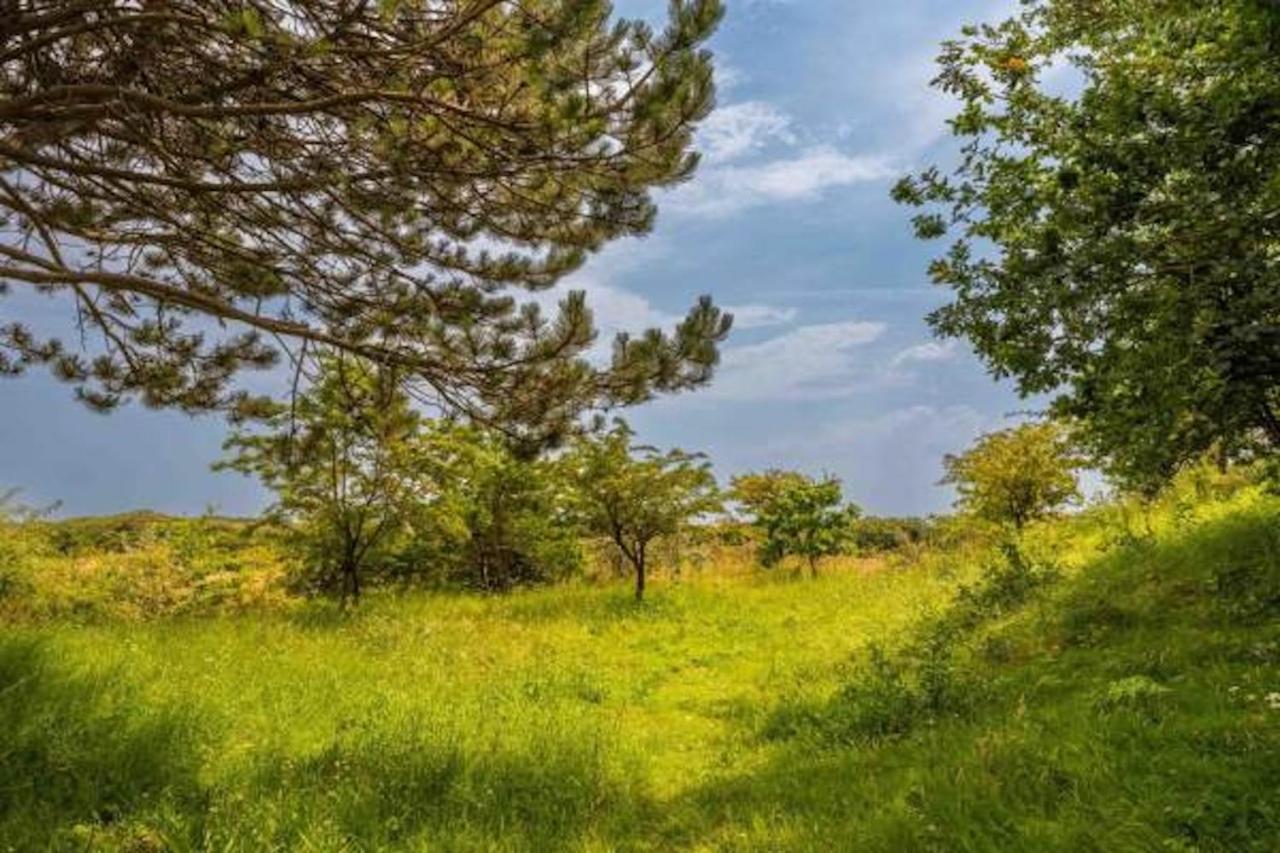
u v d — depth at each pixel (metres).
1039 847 4.28
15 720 6.18
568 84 6.33
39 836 4.86
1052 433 17.88
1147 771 4.86
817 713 8.50
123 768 5.91
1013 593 11.51
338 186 6.98
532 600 18.89
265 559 18.95
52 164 6.08
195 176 7.49
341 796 6.03
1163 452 7.91
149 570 16.73
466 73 6.27
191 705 7.46
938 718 7.38
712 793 6.75
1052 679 7.36
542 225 8.15
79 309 8.98
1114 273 5.95
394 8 5.66
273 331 7.09
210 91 6.07
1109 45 7.54
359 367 8.87
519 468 19.88
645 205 8.06
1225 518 10.45
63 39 6.19
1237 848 3.92
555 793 6.68
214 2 5.90
